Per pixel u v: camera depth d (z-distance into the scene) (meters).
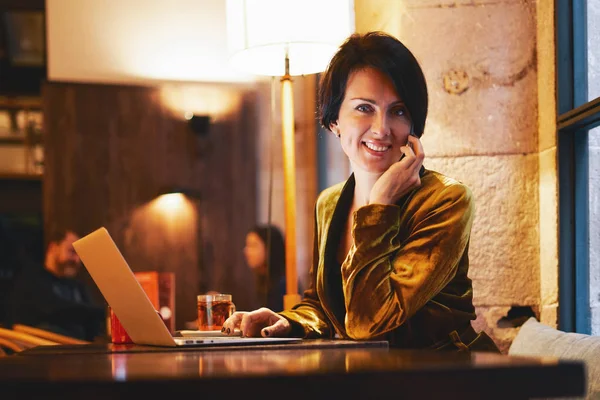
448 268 1.67
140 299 1.50
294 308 2.10
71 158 7.67
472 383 0.81
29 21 7.84
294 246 2.55
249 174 7.73
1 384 0.78
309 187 6.95
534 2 2.66
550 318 2.52
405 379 0.80
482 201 2.65
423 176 1.82
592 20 2.38
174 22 7.60
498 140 2.66
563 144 2.49
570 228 2.49
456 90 2.67
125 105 7.68
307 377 0.79
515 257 2.64
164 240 7.73
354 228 1.68
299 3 2.41
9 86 8.22
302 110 6.91
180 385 0.78
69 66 7.55
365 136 1.85
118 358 1.21
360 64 1.85
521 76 2.66
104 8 7.54
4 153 7.81
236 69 2.61
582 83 2.44
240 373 0.81
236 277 7.75
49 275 4.53
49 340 2.91
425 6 2.68
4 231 4.51
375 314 1.64
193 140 7.71
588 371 1.75
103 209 7.71
